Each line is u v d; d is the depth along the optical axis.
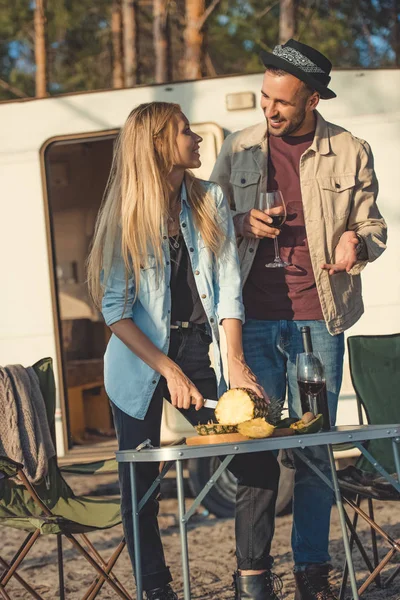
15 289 6.96
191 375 3.80
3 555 6.19
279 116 4.15
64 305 9.87
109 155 9.80
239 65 15.59
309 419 3.48
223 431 3.42
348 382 6.70
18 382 4.48
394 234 6.74
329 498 4.14
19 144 6.98
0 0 15.76
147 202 3.70
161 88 6.89
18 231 6.97
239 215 4.26
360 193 4.34
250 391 3.48
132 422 3.79
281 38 11.26
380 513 6.61
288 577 5.01
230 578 5.17
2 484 4.38
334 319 4.26
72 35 16.08
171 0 12.51
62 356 6.95
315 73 4.11
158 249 3.72
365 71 6.79
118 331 3.72
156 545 3.75
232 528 6.48
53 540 6.61
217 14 14.91
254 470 3.66
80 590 5.16
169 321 3.77
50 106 6.97
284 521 6.54
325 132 4.32
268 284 4.29
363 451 3.52
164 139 3.75
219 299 3.86
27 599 5.00
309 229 4.25
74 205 9.84
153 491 3.62
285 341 4.27
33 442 4.42
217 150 6.80
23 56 16.83
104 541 6.45
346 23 14.27
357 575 4.97
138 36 12.91
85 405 8.91
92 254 3.84
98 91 6.95
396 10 14.05
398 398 4.72
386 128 6.77
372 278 6.75
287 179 4.33
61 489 4.49
